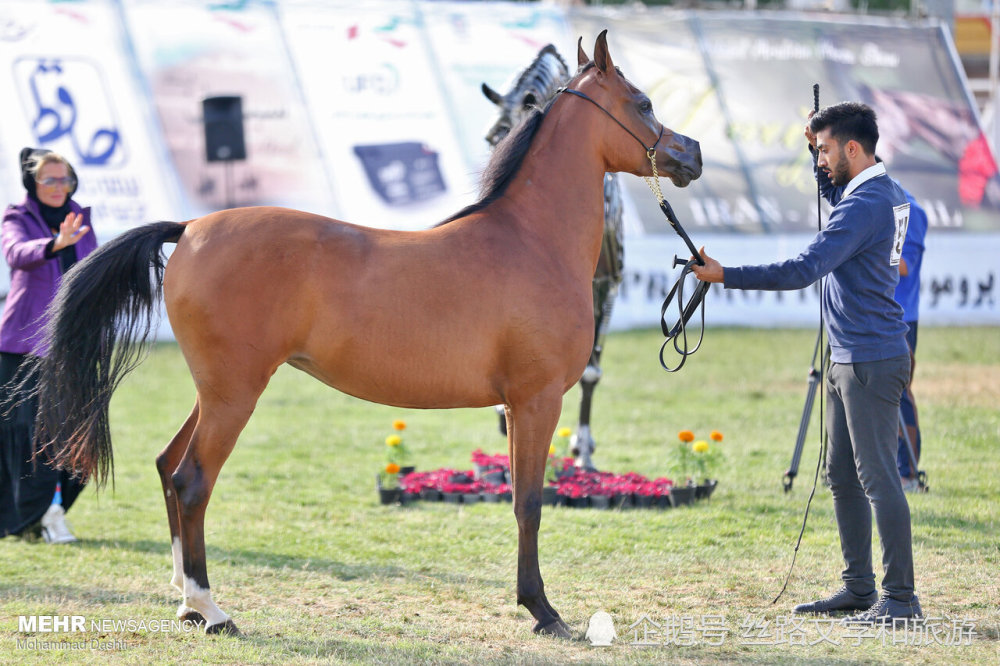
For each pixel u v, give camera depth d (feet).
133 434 51.03
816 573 29.50
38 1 89.25
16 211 32.07
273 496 39.19
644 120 26.66
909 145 107.86
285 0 98.78
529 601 24.67
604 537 33.14
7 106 82.69
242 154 86.28
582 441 42.55
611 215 40.19
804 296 94.48
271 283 23.08
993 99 115.44
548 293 24.47
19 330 31.53
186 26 93.61
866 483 25.03
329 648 23.31
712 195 98.78
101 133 84.89
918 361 72.28
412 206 90.94
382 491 38.19
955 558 30.30
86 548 31.94
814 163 27.94
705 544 32.42
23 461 31.81
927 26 118.32
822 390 28.02
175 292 23.43
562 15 107.76
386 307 23.38
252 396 23.39
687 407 58.65
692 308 25.66
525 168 25.88
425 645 23.57
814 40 113.39
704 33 111.04
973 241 94.94
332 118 93.20
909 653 23.32
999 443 46.73
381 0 102.53
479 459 41.63
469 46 101.96
